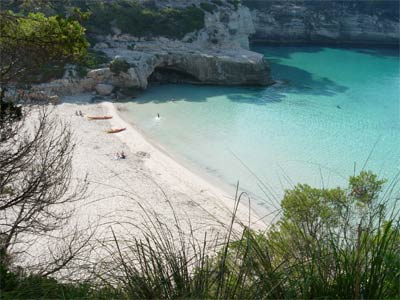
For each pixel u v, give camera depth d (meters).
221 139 44.12
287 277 4.34
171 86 63.03
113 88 56.00
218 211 26.41
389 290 4.38
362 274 4.52
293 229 5.49
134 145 40.44
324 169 36.94
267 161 38.97
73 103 50.94
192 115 50.84
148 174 34.16
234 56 65.94
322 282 4.35
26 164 14.42
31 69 16.70
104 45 63.88
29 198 13.48
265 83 64.94
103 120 46.34
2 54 16.12
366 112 53.69
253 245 4.64
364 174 11.80
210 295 4.44
